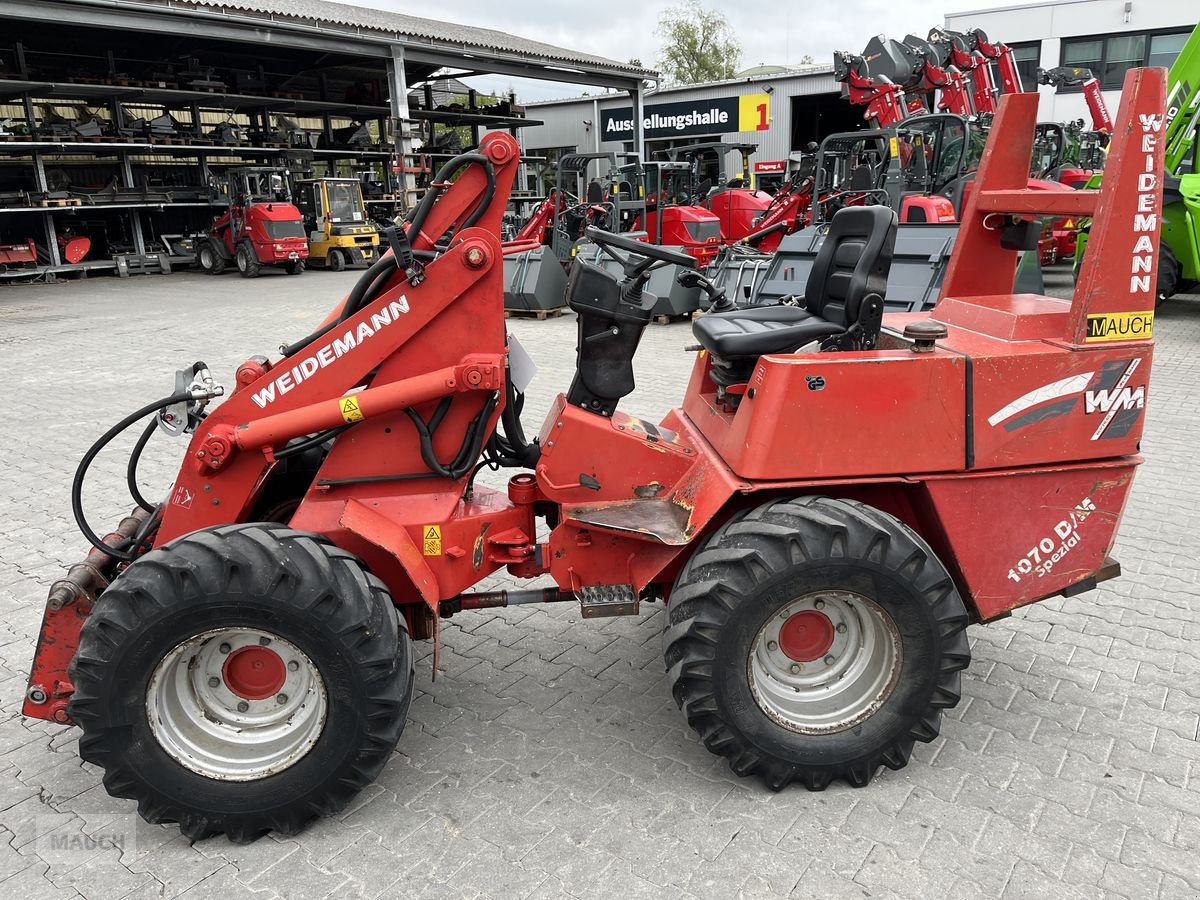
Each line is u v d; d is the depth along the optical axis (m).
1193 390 7.72
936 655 2.70
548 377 8.86
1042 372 2.75
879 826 2.62
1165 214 10.92
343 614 2.48
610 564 3.13
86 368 9.72
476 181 2.76
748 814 2.69
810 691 2.81
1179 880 2.39
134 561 2.75
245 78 24.42
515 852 2.54
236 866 2.52
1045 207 3.10
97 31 22.20
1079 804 2.71
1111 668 3.50
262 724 2.64
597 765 2.94
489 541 3.06
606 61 27.23
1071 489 2.85
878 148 12.13
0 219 21.28
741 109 30.78
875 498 2.98
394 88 20.73
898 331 3.22
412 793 2.81
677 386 8.32
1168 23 23.05
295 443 2.92
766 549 2.59
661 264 3.03
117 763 2.51
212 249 21.80
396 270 2.87
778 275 10.66
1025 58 25.14
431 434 2.91
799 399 2.69
